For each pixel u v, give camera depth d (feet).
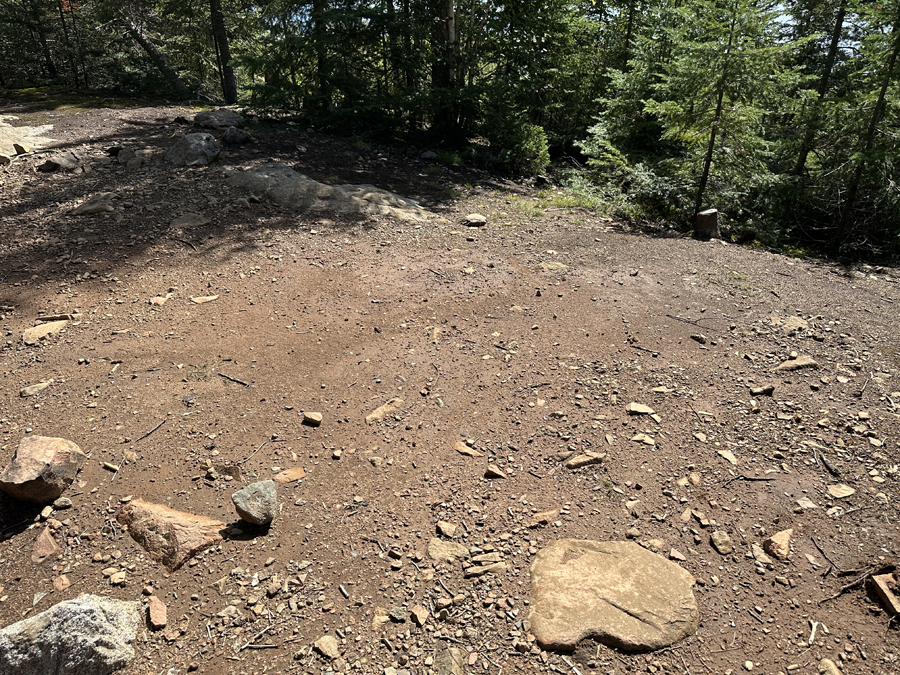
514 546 10.90
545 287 22.35
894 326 19.89
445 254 25.39
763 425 14.29
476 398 15.47
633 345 18.12
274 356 17.21
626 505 11.87
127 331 18.01
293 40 39.01
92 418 14.16
